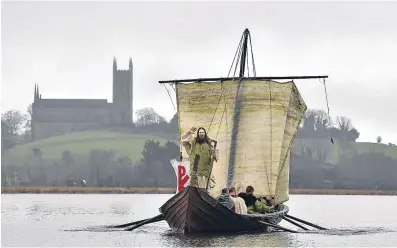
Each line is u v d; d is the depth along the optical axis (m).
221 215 128.12
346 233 147.38
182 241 123.31
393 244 128.12
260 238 129.38
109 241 127.94
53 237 136.50
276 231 144.62
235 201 134.50
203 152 140.75
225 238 127.12
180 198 128.75
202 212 127.38
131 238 131.88
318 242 128.88
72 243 126.31
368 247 123.38
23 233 144.75
